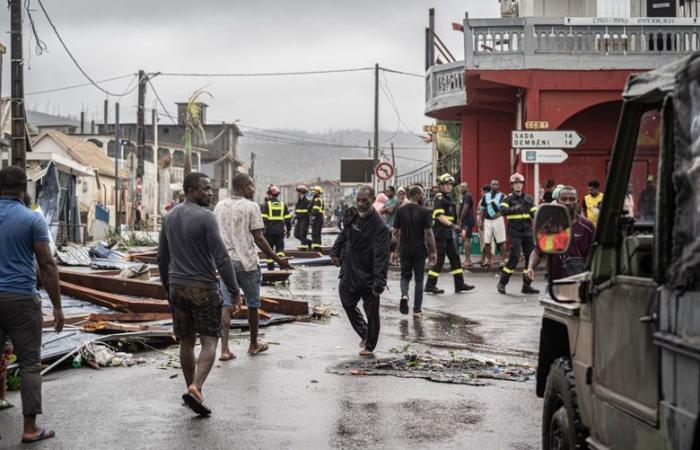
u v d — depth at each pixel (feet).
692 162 11.34
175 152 289.94
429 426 23.00
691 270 11.24
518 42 75.15
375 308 32.99
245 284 32.94
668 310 11.89
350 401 25.79
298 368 30.68
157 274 61.16
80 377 29.07
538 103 75.00
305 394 26.66
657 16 85.30
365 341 33.55
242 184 32.76
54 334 32.68
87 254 68.64
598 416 14.74
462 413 24.39
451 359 32.24
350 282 33.22
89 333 33.60
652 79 13.15
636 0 85.87
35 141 177.88
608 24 74.33
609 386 14.23
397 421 23.50
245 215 32.60
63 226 98.84
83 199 169.37
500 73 75.20
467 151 94.07
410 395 26.61
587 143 79.56
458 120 103.96
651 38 75.77
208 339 24.54
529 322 42.04
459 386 27.89
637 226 14.51
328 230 187.73
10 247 21.61
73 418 23.72
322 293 55.77
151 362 31.83
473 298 52.08
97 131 325.21
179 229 24.53
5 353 24.82
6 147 106.32
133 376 29.30
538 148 66.39
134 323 37.37
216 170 319.47
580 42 74.79
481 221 72.59
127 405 25.20
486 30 75.56
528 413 24.40
